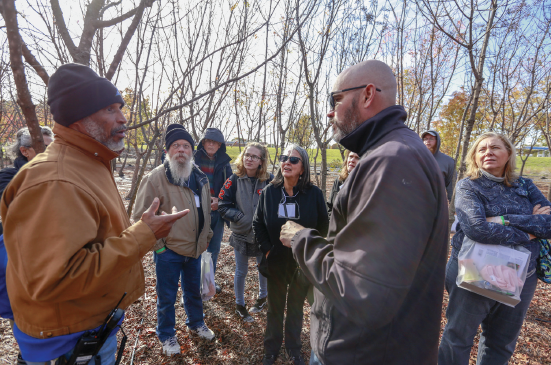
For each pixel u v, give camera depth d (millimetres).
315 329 1180
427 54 4781
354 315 836
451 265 2018
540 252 1817
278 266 2156
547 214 1766
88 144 1172
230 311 2941
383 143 955
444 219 937
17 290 1049
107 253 1049
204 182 2564
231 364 2203
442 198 932
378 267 789
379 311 785
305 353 2381
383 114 1015
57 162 1060
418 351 948
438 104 5340
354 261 832
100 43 2256
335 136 1172
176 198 2287
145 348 2312
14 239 977
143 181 2316
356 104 1085
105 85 1180
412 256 800
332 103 1163
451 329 1916
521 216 1757
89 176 1151
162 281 2273
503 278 1652
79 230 1000
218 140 3576
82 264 1005
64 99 1106
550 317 2865
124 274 1268
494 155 1881
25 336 1102
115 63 1336
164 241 2244
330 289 922
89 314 1132
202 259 2580
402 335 936
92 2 1348
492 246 1741
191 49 3447
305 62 3033
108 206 1182
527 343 2469
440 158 3764
